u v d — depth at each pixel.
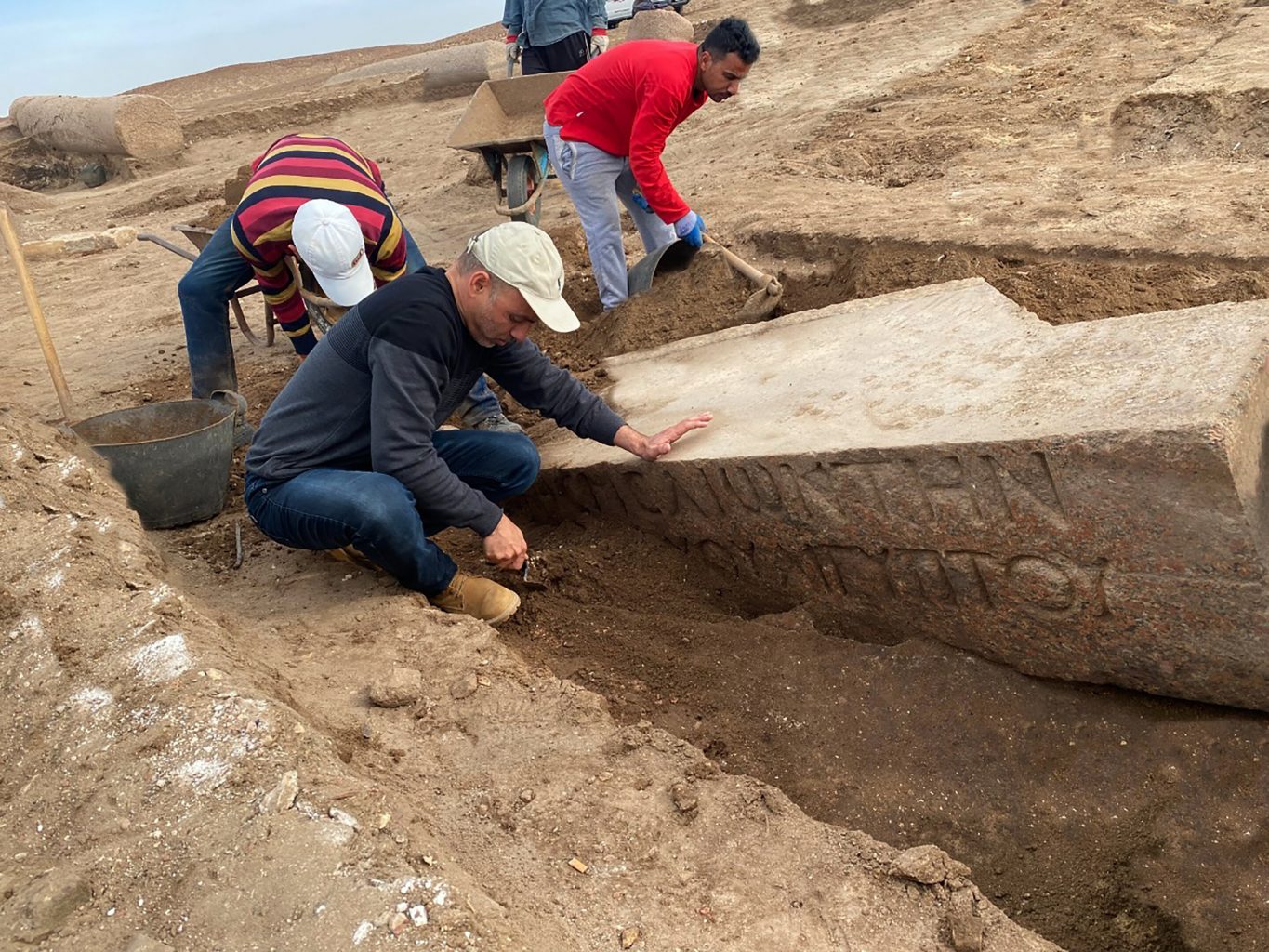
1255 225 4.66
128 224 11.77
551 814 2.25
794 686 3.01
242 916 1.78
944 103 8.34
